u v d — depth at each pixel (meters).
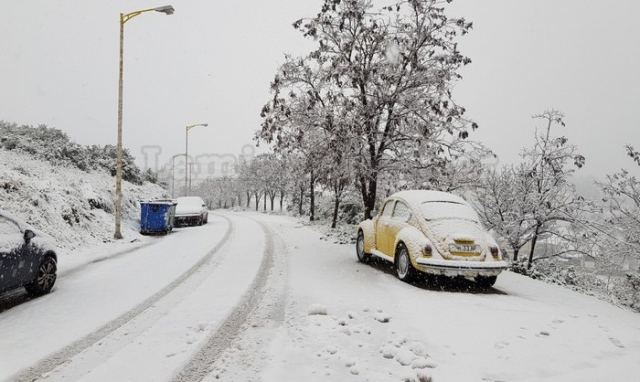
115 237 14.59
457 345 4.57
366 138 14.04
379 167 14.62
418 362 3.99
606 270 15.48
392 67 13.95
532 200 15.38
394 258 8.48
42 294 6.87
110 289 7.23
